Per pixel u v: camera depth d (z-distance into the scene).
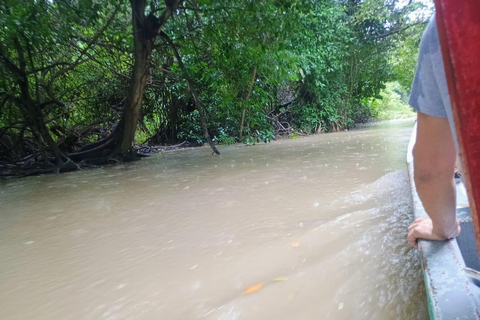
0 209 3.17
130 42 6.58
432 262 1.10
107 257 1.84
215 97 9.47
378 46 12.55
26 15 4.64
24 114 6.04
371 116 18.33
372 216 2.12
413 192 1.88
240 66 6.10
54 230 2.39
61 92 8.52
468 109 0.48
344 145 6.48
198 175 4.23
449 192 1.14
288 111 12.04
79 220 2.60
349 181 3.10
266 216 2.30
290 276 1.48
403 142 6.08
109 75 9.22
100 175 5.02
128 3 6.38
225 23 5.42
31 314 1.35
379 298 1.27
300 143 7.80
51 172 5.80
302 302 1.29
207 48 6.50
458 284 0.97
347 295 1.31
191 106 10.55
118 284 1.53
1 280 1.65
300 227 2.04
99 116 9.61
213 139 9.63
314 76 10.89
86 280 1.60
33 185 4.53
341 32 10.82
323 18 10.16
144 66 6.18
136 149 8.48
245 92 7.60
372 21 12.05
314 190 2.88
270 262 1.63
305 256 1.66
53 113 8.48
